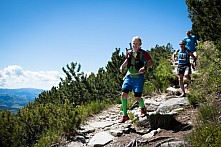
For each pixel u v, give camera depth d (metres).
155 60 16.50
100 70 13.73
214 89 8.05
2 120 7.29
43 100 12.55
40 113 7.97
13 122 7.40
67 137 7.16
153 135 6.34
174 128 6.61
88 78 13.00
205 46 14.97
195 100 7.75
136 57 6.93
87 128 7.64
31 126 7.58
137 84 6.98
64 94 12.13
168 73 11.98
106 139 6.59
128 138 6.47
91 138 6.95
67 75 12.33
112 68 12.95
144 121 6.88
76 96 12.02
